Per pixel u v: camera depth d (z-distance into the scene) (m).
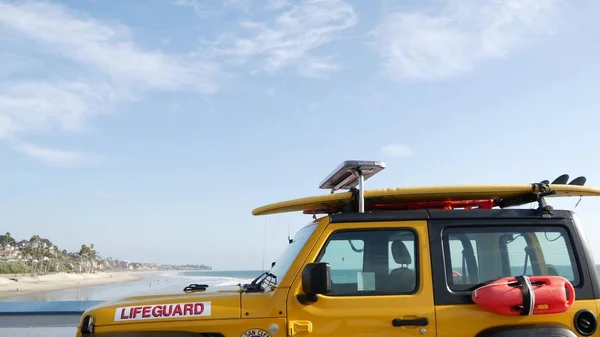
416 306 4.05
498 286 3.96
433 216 4.33
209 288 4.79
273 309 4.04
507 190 4.40
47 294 82.31
